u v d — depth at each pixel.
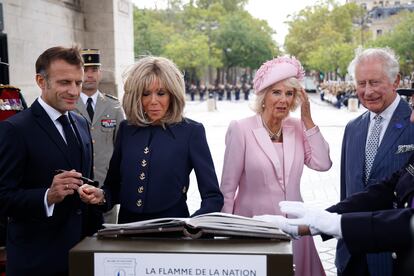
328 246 6.25
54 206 2.72
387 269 3.02
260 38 73.00
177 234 2.10
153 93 2.81
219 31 70.88
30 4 8.53
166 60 2.87
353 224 2.07
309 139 3.59
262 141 3.51
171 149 2.82
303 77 3.54
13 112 4.74
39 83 2.78
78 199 2.80
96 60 4.85
